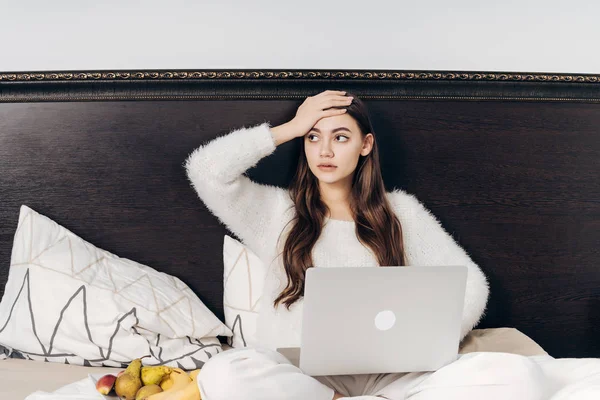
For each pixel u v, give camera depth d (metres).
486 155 2.26
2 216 2.16
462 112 2.23
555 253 2.32
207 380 1.47
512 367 1.43
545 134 2.28
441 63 2.26
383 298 1.45
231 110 2.16
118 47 2.18
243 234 2.05
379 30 2.23
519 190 2.28
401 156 2.22
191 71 2.13
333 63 2.23
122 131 2.15
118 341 1.89
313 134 2.07
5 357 1.97
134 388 1.63
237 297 2.12
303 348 1.47
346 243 2.05
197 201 2.19
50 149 2.15
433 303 1.48
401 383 1.66
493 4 2.26
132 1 2.17
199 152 1.96
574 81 2.26
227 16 2.19
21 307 1.96
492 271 2.30
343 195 2.10
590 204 2.32
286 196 2.11
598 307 2.35
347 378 1.72
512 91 2.24
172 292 2.07
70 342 1.90
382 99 2.19
